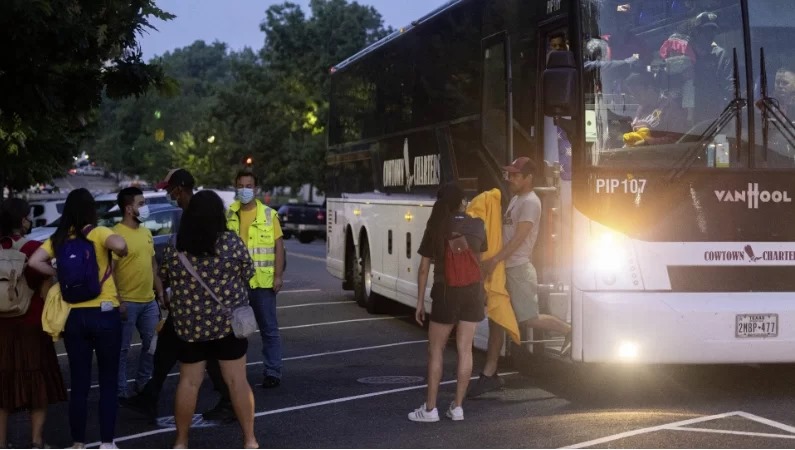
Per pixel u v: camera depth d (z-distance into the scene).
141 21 12.56
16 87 11.93
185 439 7.75
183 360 7.65
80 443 7.76
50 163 21.00
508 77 11.10
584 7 9.43
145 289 9.57
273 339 10.70
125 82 12.74
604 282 9.32
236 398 7.64
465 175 12.48
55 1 11.34
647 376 11.05
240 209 10.59
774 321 9.26
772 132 9.41
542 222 10.26
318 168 63.59
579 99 9.36
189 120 129.38
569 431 8.33
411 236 14.88
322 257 35.84
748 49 9.41
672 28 9.47
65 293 7.59
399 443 8.08
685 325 9.17
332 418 9.15
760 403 9.46
